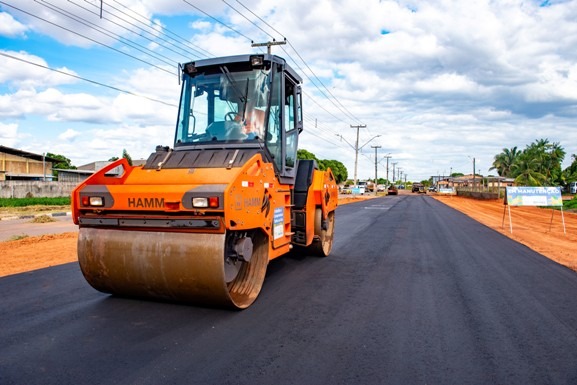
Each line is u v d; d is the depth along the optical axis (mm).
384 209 30000
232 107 6715
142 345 4391
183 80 7125
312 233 8609
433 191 124750
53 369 3834
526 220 21984
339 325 5090
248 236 5883
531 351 4387
